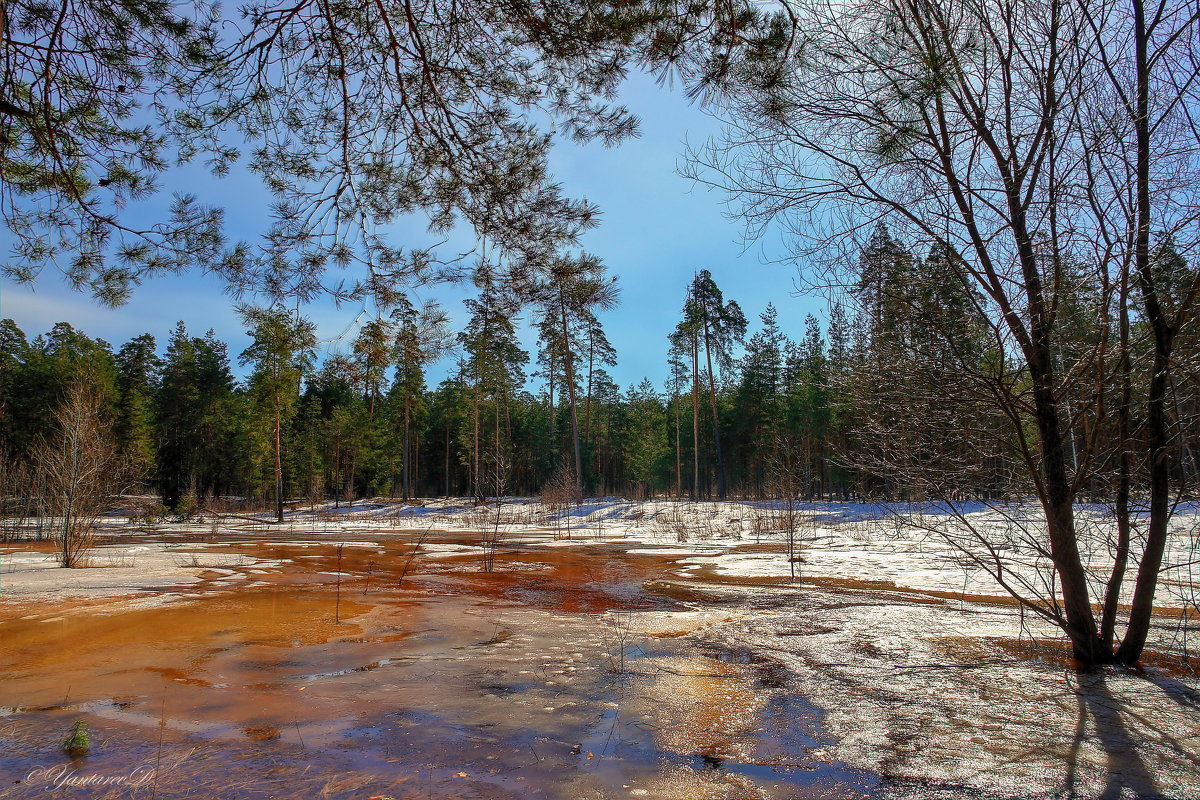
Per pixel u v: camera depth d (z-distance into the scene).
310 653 6.29
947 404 5.64
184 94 4.90
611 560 14.74
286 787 3.43
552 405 53.97
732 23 4.31
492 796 3.36
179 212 5.07
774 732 4.30
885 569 12.18
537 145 5.42
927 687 5.17
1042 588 9.77
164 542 19.62
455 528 26.47
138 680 5.38
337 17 4.71
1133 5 5.03
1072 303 5.22
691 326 37.72
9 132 4.71
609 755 3.92
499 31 4.82
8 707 4.71
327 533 24.00
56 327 46.66
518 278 5.65
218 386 46.84
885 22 5.21
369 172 5.52
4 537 19.58
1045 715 4.49
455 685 5.29
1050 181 5.02
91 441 13.55
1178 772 3.60
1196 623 7.02
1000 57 5.32
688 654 6.30
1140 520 5.71
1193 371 4.90
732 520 24.08
